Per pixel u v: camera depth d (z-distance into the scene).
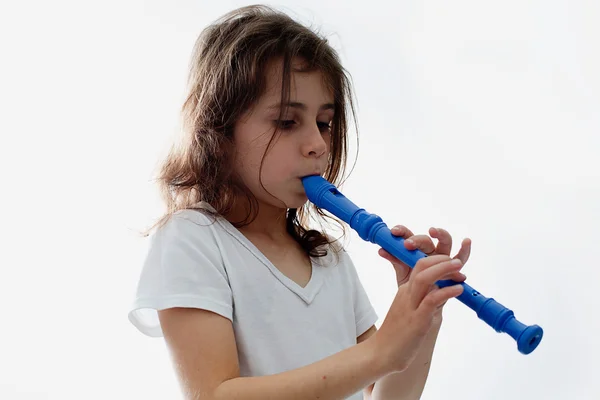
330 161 1.11
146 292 0.90
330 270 1.06
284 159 0.95
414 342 0.79
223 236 0.96
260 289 0.95
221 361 0.87
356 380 0.80
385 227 0.90
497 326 0.79
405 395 1.03
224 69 0.99
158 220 1.02
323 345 0.98
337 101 1.07
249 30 1.01
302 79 0.96
